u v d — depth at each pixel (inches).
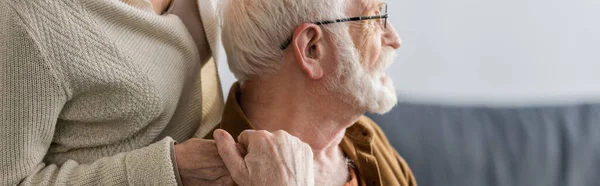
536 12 80.6
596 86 83.2
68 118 38.3
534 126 64.9
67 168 37.2
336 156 47.8
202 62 47.6
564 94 83.0
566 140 64.4
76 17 35.4
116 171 35.0
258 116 44.6
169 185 34.1
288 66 42.6
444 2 79.6
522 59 81.7
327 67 42.1
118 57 36.8
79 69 35.4
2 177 35.7
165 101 40.0
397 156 56.9
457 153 63.5
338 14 41.7
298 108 43.4
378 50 43.6
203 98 48.6
